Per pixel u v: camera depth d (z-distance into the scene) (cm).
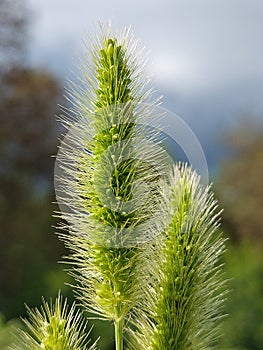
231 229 128
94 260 21
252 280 83
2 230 109
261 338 80
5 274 99
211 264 22
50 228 109
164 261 22
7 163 119
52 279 87
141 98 20
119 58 20
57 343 21
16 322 52
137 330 23
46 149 122
